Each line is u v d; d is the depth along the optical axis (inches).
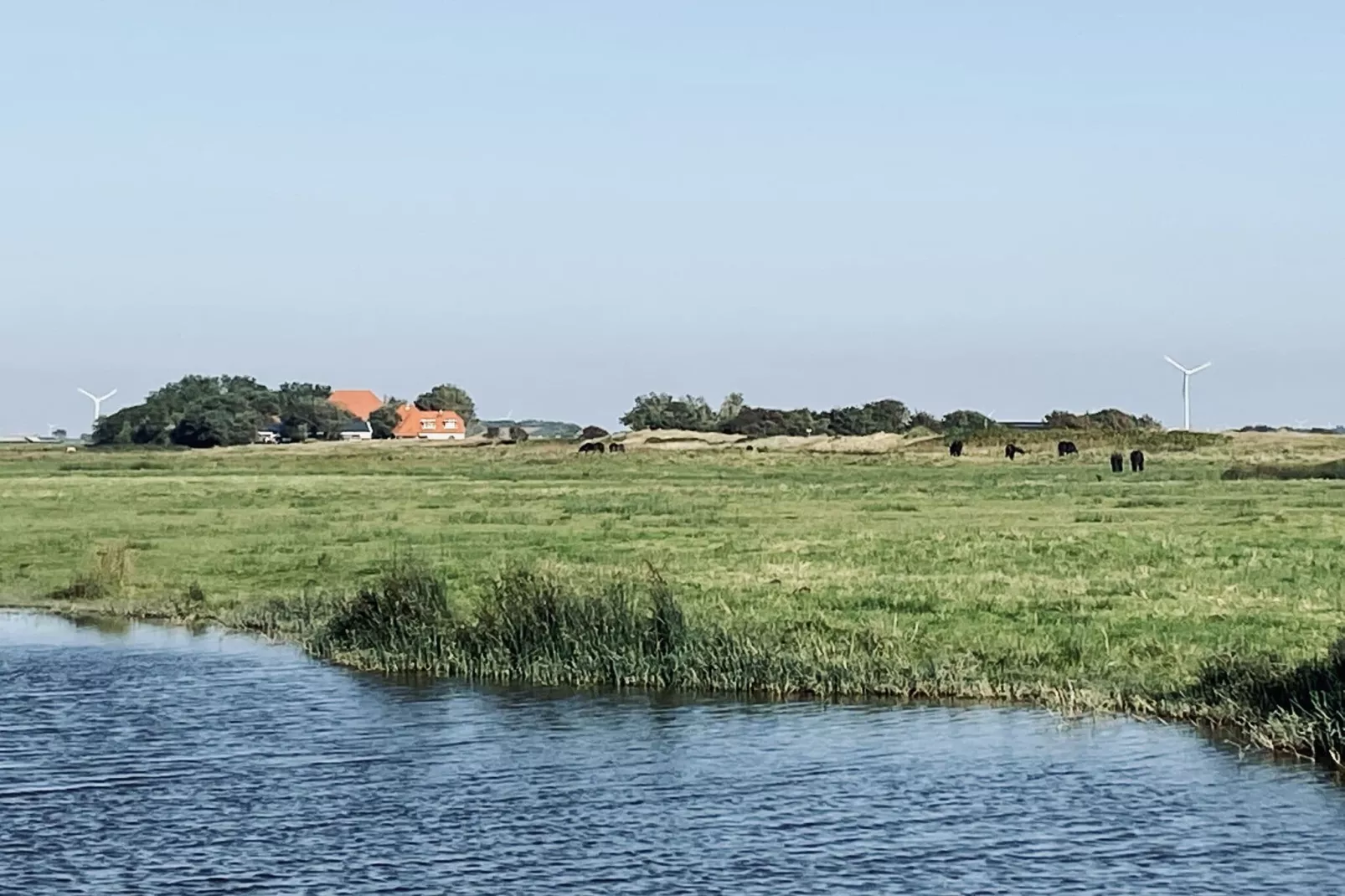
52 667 1237.7
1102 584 1456.7
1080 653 1112.8
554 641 1171.3
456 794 839.1
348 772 888.9
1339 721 856.3
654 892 681.0
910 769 867.4
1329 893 660.7
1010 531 2049.7
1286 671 943.7
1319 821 753.6
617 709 1039.6
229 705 1077.1
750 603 1360.7
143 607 1593.3
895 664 1086.4
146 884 699.4
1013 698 1036.5
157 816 802.8
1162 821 760.3
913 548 1827.0
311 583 1695.4
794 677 1091.3
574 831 769.6
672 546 1908.2
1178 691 986.1
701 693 1094.4
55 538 2212.1
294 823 789.9
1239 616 1242.0
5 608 1633.9
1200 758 869.2
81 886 698.2
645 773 874.1
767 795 824.3
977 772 855.1
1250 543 1823.3
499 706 1060.5
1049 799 800.9
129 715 1044.5
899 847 732.0
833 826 766.5
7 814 809.5
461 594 1488.7
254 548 2031.3
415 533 2177.7
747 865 713.0
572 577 1439.5
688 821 780.6
